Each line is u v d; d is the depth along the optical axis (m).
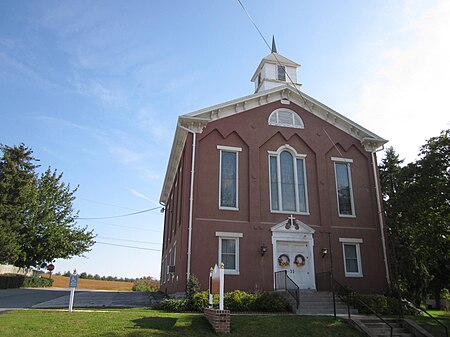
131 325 11.12
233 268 18.72
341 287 17.47
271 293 16.95
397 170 31.75
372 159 22.94
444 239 18.36
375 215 21.72
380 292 20.05
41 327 10.38
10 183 39.53
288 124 22.20
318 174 21.64
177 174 25.30
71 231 45.62
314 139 22.31
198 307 15.16
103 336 9.77
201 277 17.94
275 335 11.52
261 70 26.66
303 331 12.15
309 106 22.91
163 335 10.32
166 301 15.67
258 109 22.00
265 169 20.92
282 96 22.67
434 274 27.83
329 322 13.34
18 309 14.72
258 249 19.19
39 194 43.28
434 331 13.63
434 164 17.19
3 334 9.41
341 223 21.02
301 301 16.75
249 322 12.54
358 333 12.73
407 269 25.86
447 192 16.75
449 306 28.47
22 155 43.56
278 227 19.83
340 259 20.23
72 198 46.84
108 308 15.89
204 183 19.61
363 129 23.11
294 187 21.19
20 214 39.44
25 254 39.91
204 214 19.08
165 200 36.16
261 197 20.28
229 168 20.50
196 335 10.70
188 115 20.23
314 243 20.16
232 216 19.45
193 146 19.98
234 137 21.02
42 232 42.28
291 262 19.62
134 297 23.50
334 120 23.02
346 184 22.25
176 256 21.48
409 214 18.80
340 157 22.45
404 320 14.18
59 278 64.62
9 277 34.91
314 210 20.92
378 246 21.06
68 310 13.90
